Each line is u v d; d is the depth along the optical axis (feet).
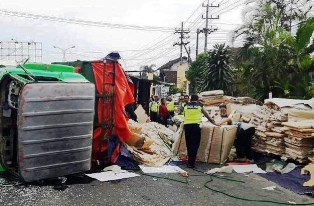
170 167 28.68
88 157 23.43
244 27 65.57
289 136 29.89
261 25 64.64
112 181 23.65
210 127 31.53
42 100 20.84
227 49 78.79
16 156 23.04
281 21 66.03
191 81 122.52
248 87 61.77
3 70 23.34
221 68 78.02
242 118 36.88
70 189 21.36
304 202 21.57
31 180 21.17
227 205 20.33
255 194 22.82
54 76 23.62
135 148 29.40
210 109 42.32
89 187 22.02
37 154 21.04
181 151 32.22
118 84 27.55
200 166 30.22
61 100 21.59
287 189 24.34
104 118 26.71
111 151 27.04
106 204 19.16
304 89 52.39
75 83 22.21
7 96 22.35
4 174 23.34
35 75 22.98
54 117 21.39
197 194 22.13
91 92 23.08
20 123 20.29
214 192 22.81
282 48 56.13
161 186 23.31
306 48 53.67
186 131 29.40
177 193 22.03
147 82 55.67
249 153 32.91
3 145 22.45
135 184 23.34
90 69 26.78
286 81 55.72
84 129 22.86
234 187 24.23
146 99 55.72
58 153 21.86
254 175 27.86
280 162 30.66
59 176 22.24
